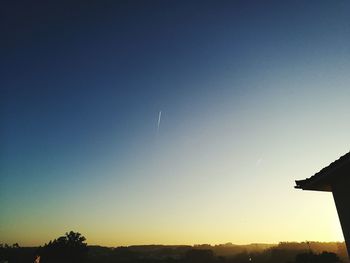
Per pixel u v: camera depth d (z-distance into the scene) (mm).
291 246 96812
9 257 41188
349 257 7188
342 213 7539
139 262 92500
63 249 63719
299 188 8844
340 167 7316
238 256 107625
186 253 107500
